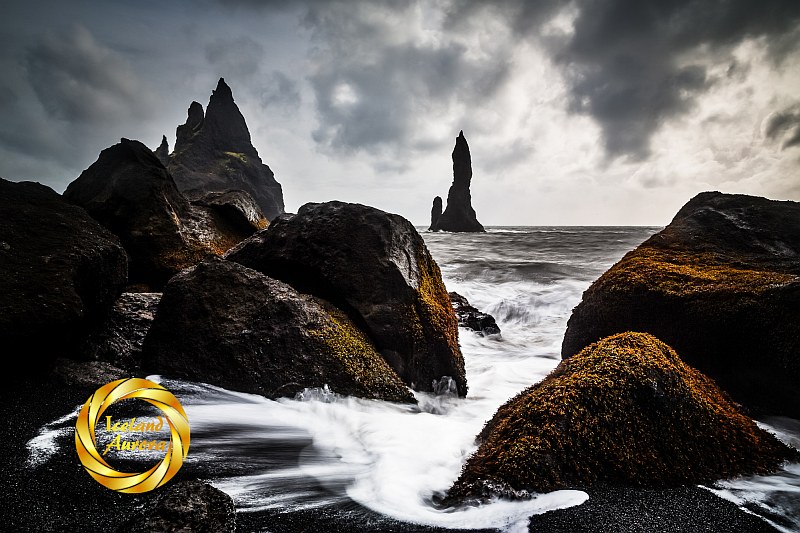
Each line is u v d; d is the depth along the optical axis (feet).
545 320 42.78
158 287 32.48
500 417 14.78
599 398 13.05
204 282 20.90
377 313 22.09
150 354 19.58
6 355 15.83
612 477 12.01
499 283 59.47
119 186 33.22
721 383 19.52
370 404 18.57
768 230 26.32
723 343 19.75
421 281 24.38
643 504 11.14
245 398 18.02
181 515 8.40
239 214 41.73
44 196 22.62
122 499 10.68
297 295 21.53
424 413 19.03
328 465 13.73
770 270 23.09
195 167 269.23
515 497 11.14
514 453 12.02
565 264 77.61
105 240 21.83
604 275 26.40
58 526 9.50
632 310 23.30
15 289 16.55
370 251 23.54
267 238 26.37
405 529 10.22
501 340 34.71
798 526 10.59
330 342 19.76
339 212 25.32
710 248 26.35
